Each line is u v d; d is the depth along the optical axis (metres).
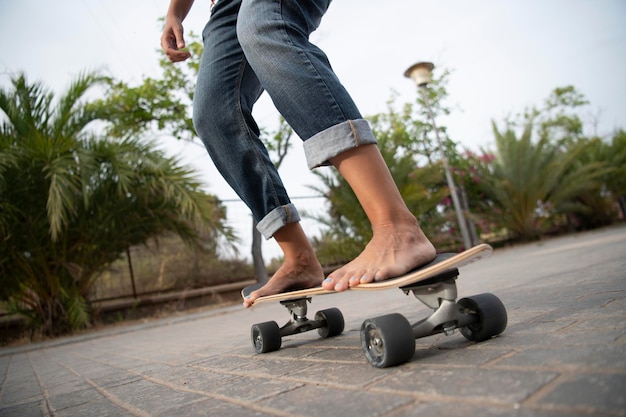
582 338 0.97
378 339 1.05
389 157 8.42
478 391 0.73
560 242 9.84
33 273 5.61
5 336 5.84
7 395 1.72
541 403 0.62
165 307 6.95
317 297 6.40
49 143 5.30
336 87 1.17
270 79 1.21
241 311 5.72
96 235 5.82
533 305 1.70
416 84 9.93
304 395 0.93
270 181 1.54
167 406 1.05
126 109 7.55
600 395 0.61
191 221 6.29
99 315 6.40
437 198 8.67
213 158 1.61
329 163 1.18
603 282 2.02
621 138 15.11
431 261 1.09
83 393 1.47
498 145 12.60
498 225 12.49
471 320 1.14
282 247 1.59
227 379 1.27
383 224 1.12
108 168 5.86
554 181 12.26
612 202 14.77
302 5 1.29
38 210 5.42
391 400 0.78
